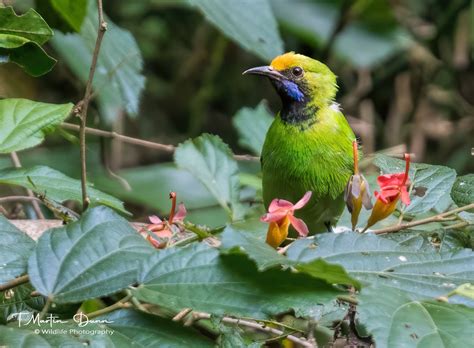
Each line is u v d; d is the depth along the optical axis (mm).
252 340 6242
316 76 10070
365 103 17125
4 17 6348
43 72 6672
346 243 5309
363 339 5590
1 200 7715
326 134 9805
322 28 16594
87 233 4922
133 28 17547
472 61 17062
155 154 17172
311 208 9961
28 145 6215
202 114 17609
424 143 17062
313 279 4754
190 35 18188
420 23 17469
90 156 13398
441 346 4406
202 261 4848
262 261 4602
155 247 5520
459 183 6879
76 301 4574
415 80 17094
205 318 6109
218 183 9062
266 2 10516
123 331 4758
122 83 10078
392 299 4703
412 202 6906
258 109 12102
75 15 8594
